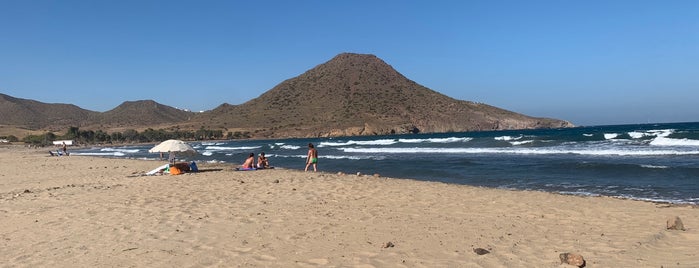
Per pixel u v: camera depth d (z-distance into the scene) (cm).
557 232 739
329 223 823
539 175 1861
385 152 4106
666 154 2506
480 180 1798
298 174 1803
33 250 690
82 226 848
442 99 19938
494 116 18525
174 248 673
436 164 2547
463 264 569
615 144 3472
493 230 755
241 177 1677
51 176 2105
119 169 2427
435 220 842
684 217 842
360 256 612
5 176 2214
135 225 840
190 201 1105
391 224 809
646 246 639
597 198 1112
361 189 1271
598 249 630
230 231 773
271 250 650
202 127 16938
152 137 14138
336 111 18062
